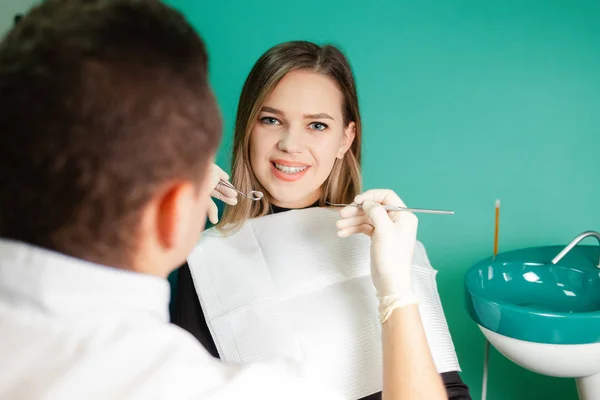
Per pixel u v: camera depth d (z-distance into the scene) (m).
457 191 1.74
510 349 1.31
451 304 1.79
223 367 0.46
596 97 1.61
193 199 0.47
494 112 1.68
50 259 0.41
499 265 1.52
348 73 1.16
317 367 0.97
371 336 1.00
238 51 1.78
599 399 1.35
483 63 1.66
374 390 0.96
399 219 0.94
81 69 0.39
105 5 0.42
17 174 0.40
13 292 0.41
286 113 1.11
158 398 0.41
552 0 1.60
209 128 0.46
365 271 1.06
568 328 1.19
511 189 1.70
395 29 1.69
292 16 1.74
